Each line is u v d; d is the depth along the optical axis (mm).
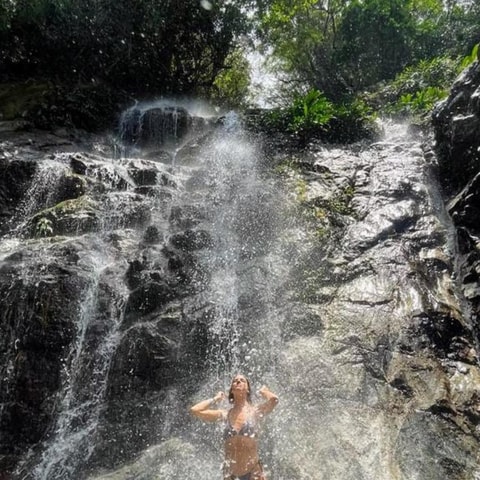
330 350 4625
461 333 4770
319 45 18172
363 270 5559
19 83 10211
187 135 10406
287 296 5289
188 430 4211
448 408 4043
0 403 4445
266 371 4543
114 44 11742
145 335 4754
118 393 4523
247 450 3379
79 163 7359
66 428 4391
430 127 8906
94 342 4770
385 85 14883
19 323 4754
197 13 12961
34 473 4152
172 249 5809
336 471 3615
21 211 6828
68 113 9703
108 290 5117
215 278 5496
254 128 9625
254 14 14781
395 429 3887
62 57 11328
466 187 6176
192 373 4672
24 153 7812
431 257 5676
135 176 7383
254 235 6184
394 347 4602
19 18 10359
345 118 9484
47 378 4547
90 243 5777
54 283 4930
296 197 6852
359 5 15609
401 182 6992
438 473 3580
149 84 13109
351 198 6922
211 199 6863
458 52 14422
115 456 4148
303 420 4031
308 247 5945
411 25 15609
